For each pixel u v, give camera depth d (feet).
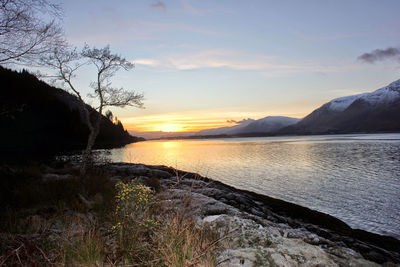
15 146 180.86
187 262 9.51
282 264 11.45
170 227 12.44
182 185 40.75
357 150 268.00
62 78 42.01
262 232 15.87
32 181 31.19
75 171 48.01
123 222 13.01
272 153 255.50
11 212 18.33
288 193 82.02
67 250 11.20
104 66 44.29
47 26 22.34
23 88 208.13
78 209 21.18
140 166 74.74
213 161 180.86
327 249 15.80
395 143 389.60
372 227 52.24
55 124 275.39
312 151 270.87
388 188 88.33
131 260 10.75
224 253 12.41
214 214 23.57
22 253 10.41
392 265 17.66
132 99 46.06
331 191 84.64
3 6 20.36
